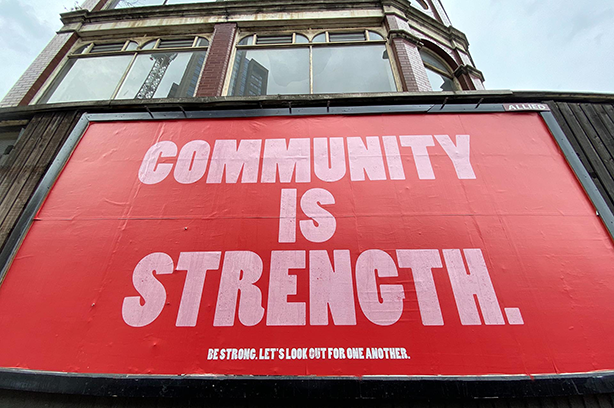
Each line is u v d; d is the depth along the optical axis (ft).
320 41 19.42
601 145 13.01
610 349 8.73
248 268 10.19
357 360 8.72
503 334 8.99
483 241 10.50
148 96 17.63
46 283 10.14
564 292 9.56
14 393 8.94
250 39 19.90
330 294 9.68
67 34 20.58
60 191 12.09
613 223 10.71
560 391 8.22
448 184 11.77
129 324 9.43
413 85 16.43
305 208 11.37
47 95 18.17
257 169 12.37
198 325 9.34
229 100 14.06
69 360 8.98
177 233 10.96
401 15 20.26
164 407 8.61
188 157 12.80
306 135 13.24
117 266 10.37
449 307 9.41
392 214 11.15
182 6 20.88
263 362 8.76
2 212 12.00
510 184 11.71
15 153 13.62
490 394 8.21
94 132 13.75
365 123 13.48
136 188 12.09
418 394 8.22
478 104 13.82
